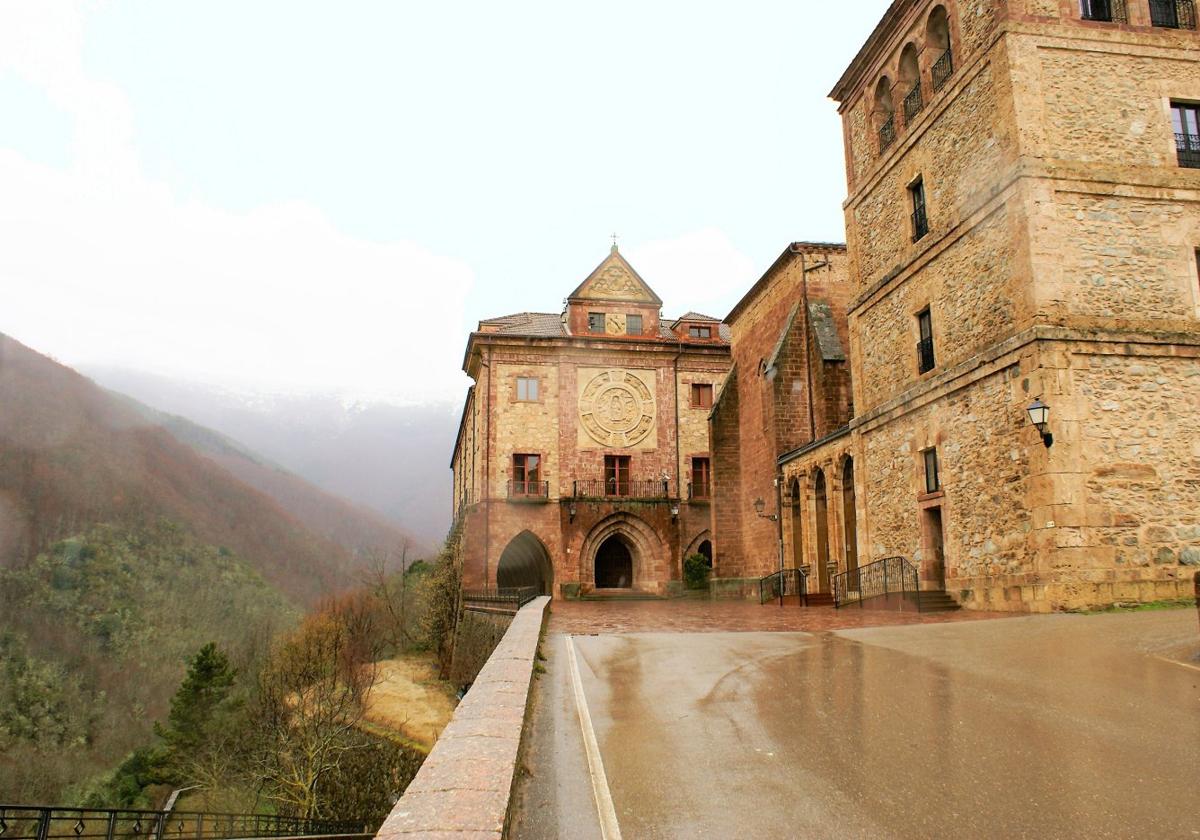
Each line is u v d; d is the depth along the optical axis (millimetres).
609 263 42062
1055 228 15500
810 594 23516
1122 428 14758
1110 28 16531
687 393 40906
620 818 4668
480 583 36844
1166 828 4273
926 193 19375
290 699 34219
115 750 42500
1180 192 16078
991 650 10102
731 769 5605
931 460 18797
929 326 19375
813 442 26062
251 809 28594
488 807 3674
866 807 4723
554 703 8156
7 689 44000
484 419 38469
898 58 21031
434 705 32156
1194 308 15688
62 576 55656
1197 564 14469
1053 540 14227
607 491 39094
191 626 56875
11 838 11422
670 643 12805
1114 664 8633
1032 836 4207
